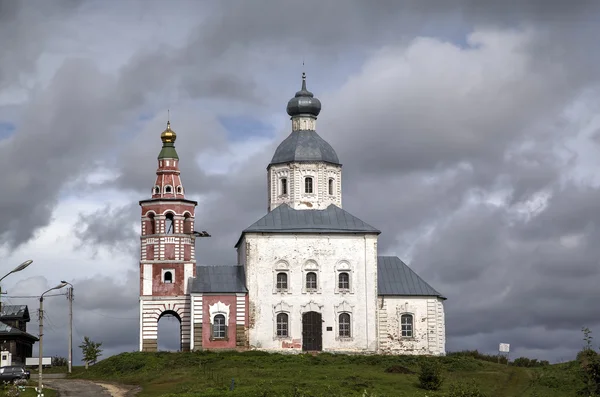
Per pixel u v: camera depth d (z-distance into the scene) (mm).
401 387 92875
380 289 120188
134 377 103562
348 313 117938
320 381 93750
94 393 92938
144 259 119750
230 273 119875
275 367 103750
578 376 98062
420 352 119062
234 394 84938
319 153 124938
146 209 120938
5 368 105812
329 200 124625
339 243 119062
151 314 118375
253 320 116875
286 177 125000
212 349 115750
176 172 121938
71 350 118625
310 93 128750
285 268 118000
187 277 119250
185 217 120938
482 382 99438
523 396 93000
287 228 118938
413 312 119875
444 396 83500
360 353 117125
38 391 87688
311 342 117062
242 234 119062
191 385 92812
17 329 133625
